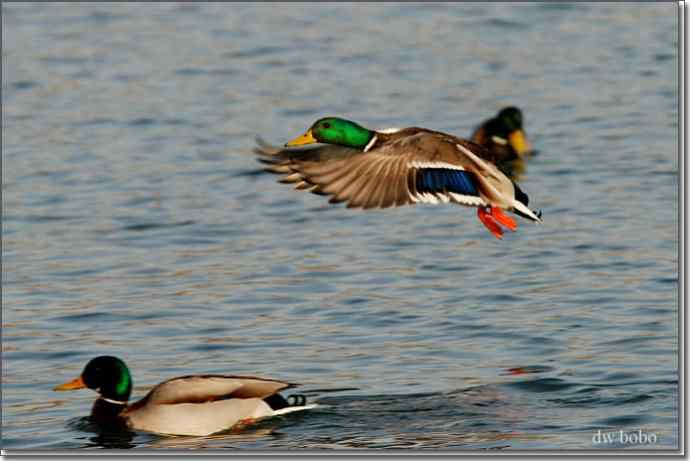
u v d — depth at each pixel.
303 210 21.84
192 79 33.50
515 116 25.81
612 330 15.38
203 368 14.73
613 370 13.99
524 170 24.28
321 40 37.88
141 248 19.84
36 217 21.78
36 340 15.86
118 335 15.95
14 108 30.75
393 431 12.68
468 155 9.15
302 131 27.86
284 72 34.00
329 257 19.03
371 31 38.97
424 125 28.17
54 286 18.05
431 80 32.72
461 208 21.72
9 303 17.34
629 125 27.47
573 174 23.73
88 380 13.71
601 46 36.16
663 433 12.22
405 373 14.23
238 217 21.48
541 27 39.03
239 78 33.47
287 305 16.83
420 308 16.50
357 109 29.83
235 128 28.30
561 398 13.30
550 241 19.48
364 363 14.59
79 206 22.41
